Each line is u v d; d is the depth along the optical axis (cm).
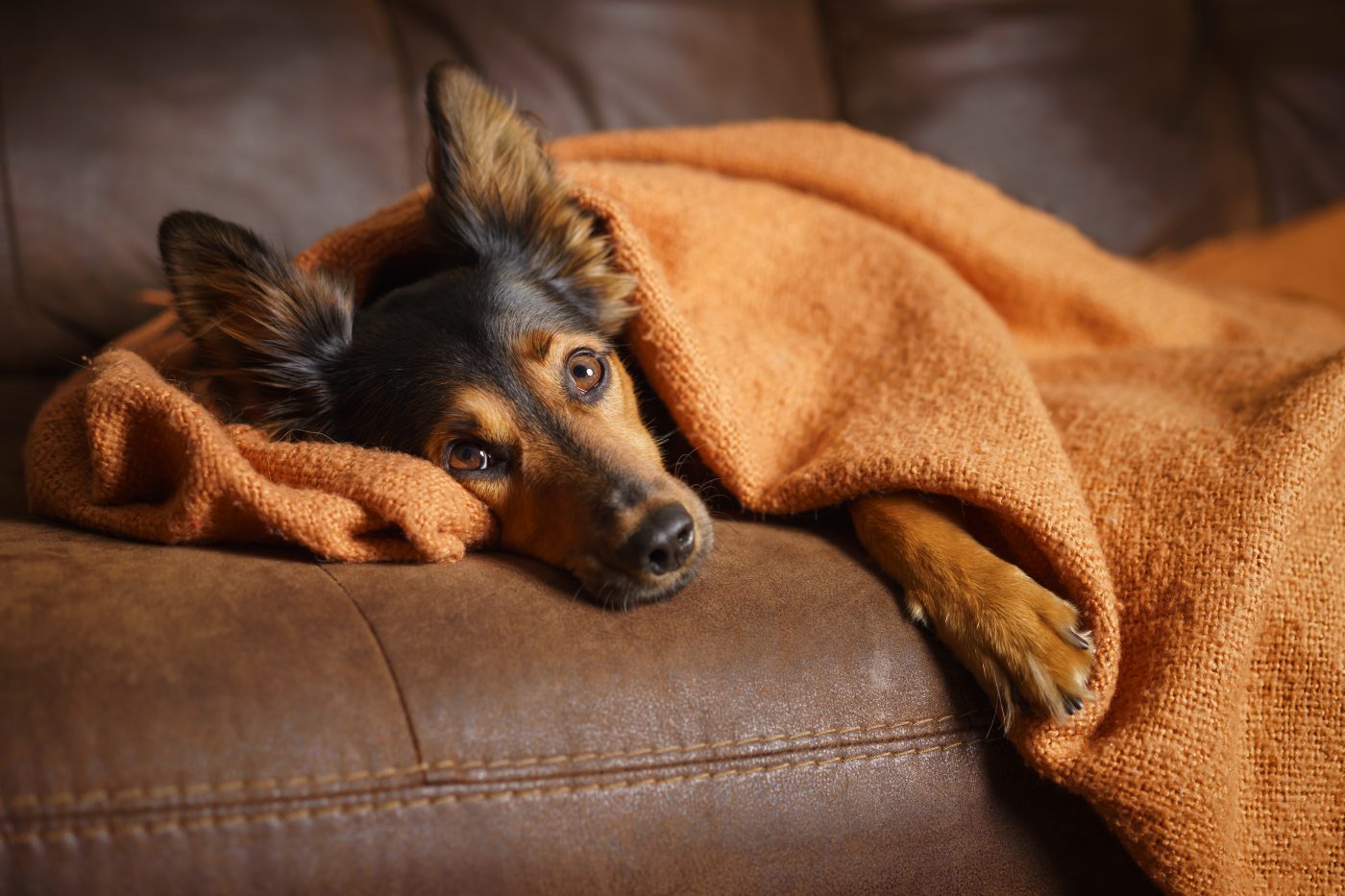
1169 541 65
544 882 58
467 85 79
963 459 66
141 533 64
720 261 80
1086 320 89
